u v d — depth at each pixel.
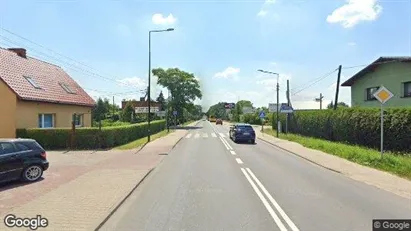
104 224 6.82
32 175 11.23
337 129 25.94
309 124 33.38
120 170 13.32
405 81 24.61
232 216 7.30
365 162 15.16
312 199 8.85
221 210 7.77
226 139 32.47
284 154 19.88
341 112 25.33
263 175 12.54
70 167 14.13
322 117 29.48
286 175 12.57
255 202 8.50
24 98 21.66
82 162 15.67
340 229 6.51
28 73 25.83
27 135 21.34
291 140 30.03
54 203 8.26
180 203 8.40
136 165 14.71
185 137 35.12
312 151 20.88
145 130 34.88
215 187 10.33
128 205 8.27
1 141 10.94
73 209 7.73
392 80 25.83
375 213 7.59
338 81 30.67
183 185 10.63
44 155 11.77
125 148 21.98
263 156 18.80
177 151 21.09
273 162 16.30
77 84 33.56
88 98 32.44
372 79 28.12
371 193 9.60
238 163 15.81
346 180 11.60
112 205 8.05
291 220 7.04
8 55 25.70
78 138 21.66
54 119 25.92
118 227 6.64
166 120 55.28
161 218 7.19
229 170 13.70
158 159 16.84
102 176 11.96
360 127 22.08
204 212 7.61
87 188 9.98
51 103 25.16
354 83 30.88
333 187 10.42
